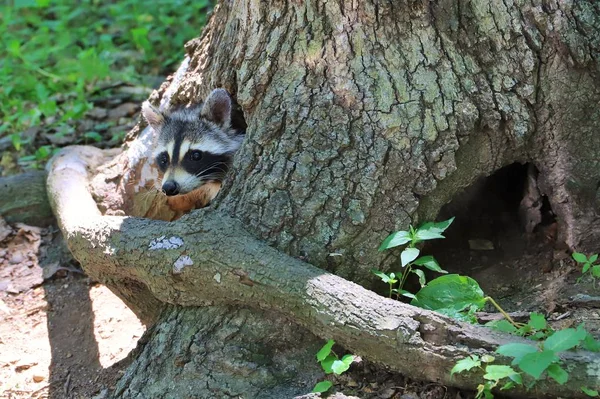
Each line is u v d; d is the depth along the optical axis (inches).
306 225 214.7
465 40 216.1
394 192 214.1
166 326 222.4
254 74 230.5
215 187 291.0
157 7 515.8
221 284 208.1
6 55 490.0
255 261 204.8
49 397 242.8
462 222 263.0
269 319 211.3
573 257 220.5
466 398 186.2
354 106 215.9
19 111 414.6
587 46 217.0
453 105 213.9
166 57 473.7
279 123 221.5
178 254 212.7
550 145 225.1
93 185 300.7
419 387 192.7
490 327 189.6
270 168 220.1
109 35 490.0
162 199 296.2
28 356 260.4
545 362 162.2
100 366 252.8
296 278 200.4
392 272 217.8
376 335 187.6
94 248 232.8
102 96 426.0
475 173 223.6
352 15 216.5
